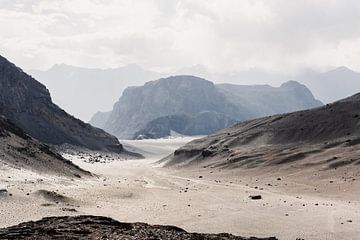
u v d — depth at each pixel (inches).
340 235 2468.0
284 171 5246.1
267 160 5999.0
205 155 7721.5
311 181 4537.4
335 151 5580.7
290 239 2394.2
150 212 3132.4
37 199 3112.7
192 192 4320.9
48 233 1352.1
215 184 5000.0
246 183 4928.6
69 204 3164.4
